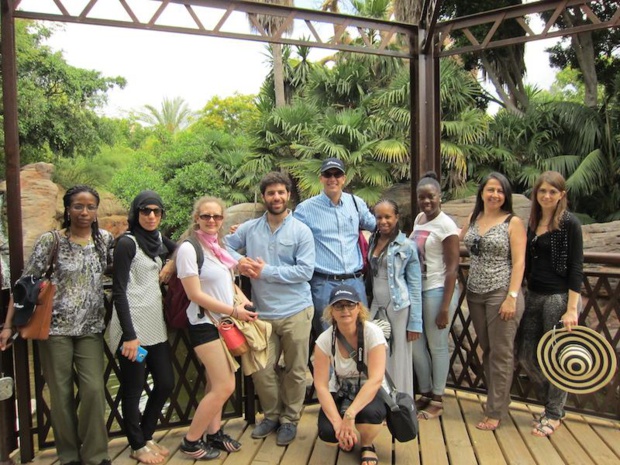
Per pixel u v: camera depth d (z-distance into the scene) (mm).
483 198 3115
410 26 3984
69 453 2652
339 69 13102
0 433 2832
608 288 3152
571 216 2898
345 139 11273
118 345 2609
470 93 11688
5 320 2807
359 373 2666
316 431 3135
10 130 2846
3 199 9641
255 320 2758
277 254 2969
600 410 3219
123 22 3225
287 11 3660
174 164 15336
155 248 2697
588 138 10734
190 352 3176
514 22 12930
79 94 15141
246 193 14594
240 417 3328
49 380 2566
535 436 3004
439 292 3205
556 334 2945
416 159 4035
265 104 14891
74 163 16844
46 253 2510
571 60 13906
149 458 2766
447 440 2975
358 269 3164
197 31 3436
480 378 3609
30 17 2945
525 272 3131
